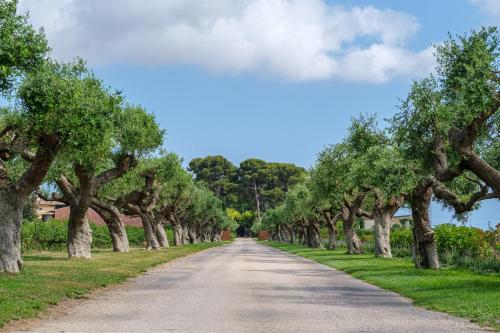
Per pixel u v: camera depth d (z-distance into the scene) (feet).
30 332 38.11
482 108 60.85
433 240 98.43
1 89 61.26
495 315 44.93
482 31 68.95
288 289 69.10
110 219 160.15
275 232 467.11
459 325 41.63
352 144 126.52
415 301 56.54
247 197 536.01
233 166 540.93
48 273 78.07
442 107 71.31
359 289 69.51
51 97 67.00
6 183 74.64
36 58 62.80
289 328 40.16
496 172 66.54
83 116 73.10
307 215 231.71
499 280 73.77
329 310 50.03
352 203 171.32
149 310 49.75
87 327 40.42
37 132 72.33
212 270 103.14
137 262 115.14
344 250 204.33
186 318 45.03
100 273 84.48
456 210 84.48
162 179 174.81
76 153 89.30
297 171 544.21
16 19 58.39
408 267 102.47
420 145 90.02
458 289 63.31
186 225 303.68
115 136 107.55
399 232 177.68
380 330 39.37
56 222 180.24
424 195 97.60
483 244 109.91
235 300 57.31
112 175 113.91
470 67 62.75
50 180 109.91
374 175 93.61
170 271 99.96
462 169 74.02
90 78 94.84
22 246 161.89
